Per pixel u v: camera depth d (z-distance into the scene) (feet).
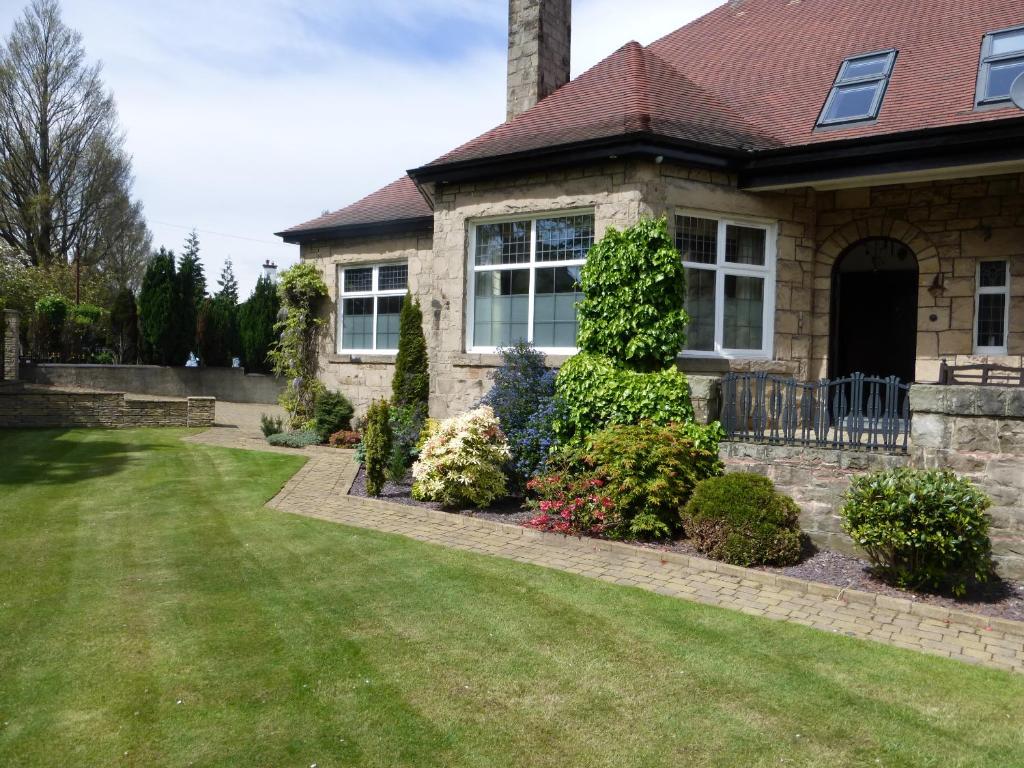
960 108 28.07
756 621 17.07
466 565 20.81
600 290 28.96
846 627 16.92
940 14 36.37
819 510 22.86
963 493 18.39
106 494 29.50
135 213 111.86
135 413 52.34
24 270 83.30
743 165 30.17
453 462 26.78
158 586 18.54
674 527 23.75
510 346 31.71
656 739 11.73
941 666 14.84
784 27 43.01
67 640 15.05
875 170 27.99
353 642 15.23
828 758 11.30
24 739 11.26
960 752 11.59
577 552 22.54
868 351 37.22
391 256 44.91
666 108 31.07
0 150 94.53
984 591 19.16
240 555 21.39
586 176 30.40
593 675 13.96
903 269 36.24
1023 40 30.40
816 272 32.78
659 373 27.07
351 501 29.14
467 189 34.12
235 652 14.60
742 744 11.64
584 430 27.96
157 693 12.83
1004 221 29.45
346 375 47.26
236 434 49.37
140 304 76.33
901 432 27.14
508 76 41.39
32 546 22.00
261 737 11.48
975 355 29.99
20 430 47.85
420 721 12.09
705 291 30.78
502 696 13.03
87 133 100.78
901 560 19.20
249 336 83.61
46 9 96.53
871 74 33.24
